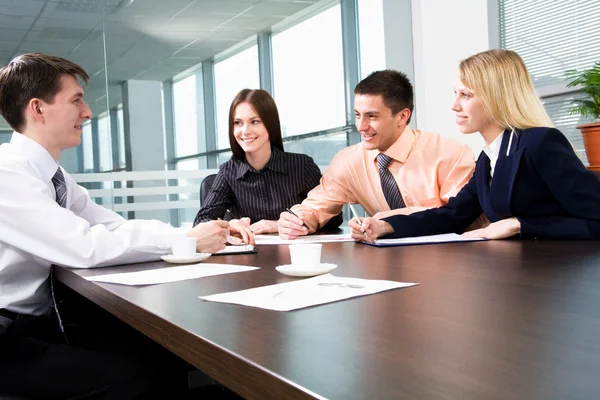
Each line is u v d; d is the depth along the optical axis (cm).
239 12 436
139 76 410
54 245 153
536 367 55
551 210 185
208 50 429
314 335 72
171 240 164
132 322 101
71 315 183
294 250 127
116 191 404
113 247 156
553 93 411
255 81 443
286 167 283
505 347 63
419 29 486
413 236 198
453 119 464
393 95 246
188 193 424
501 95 189
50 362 127
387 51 481
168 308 94
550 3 410
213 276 129
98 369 127
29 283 164
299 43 455
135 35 408
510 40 438
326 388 52
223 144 436
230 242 203
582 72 376
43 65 172
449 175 251
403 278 113
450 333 70
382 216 231
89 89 396
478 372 55
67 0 390
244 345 69
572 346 62
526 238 177
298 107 457
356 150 271
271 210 282
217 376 69
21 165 162
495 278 108
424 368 57
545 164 181
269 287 108
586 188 176
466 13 450
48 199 156
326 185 270
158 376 134
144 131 411
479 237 182
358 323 77
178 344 81
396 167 259
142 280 127
